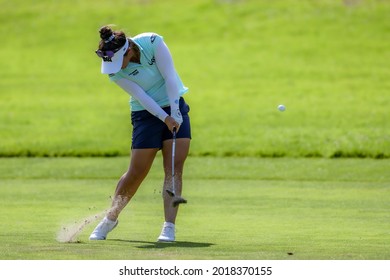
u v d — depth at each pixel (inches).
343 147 2591.0
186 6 5620.1
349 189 1823.3
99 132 3058.6
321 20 5142.7
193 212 1418.6
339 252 943.7
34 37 5305.1
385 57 4431.6
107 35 1006.4
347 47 4648.1
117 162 2477.9
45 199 1631.4
